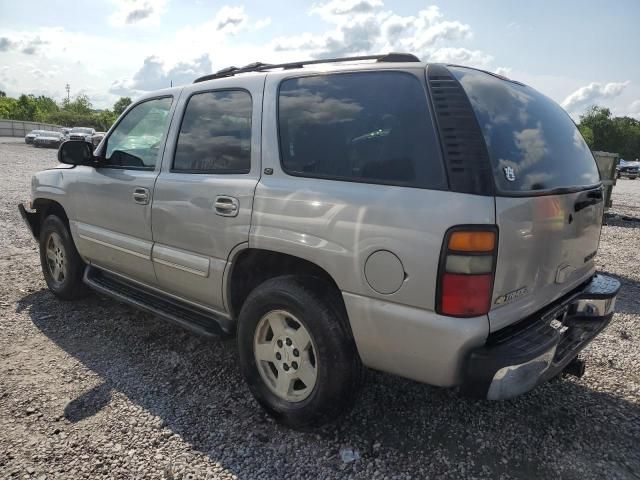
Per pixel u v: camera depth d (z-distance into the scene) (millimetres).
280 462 2549
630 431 2859
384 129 2443
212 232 3041
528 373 2213
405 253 2227
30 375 3348
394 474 2473
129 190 3662
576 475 2488
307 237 2561
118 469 2467
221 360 3639
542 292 2545
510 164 2328
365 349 2455
